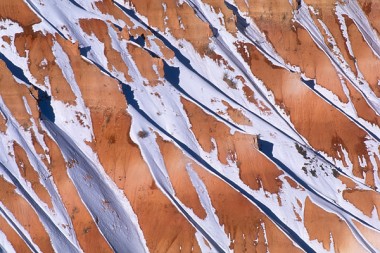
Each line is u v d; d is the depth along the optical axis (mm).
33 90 45469
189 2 52438
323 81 52469
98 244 41500
